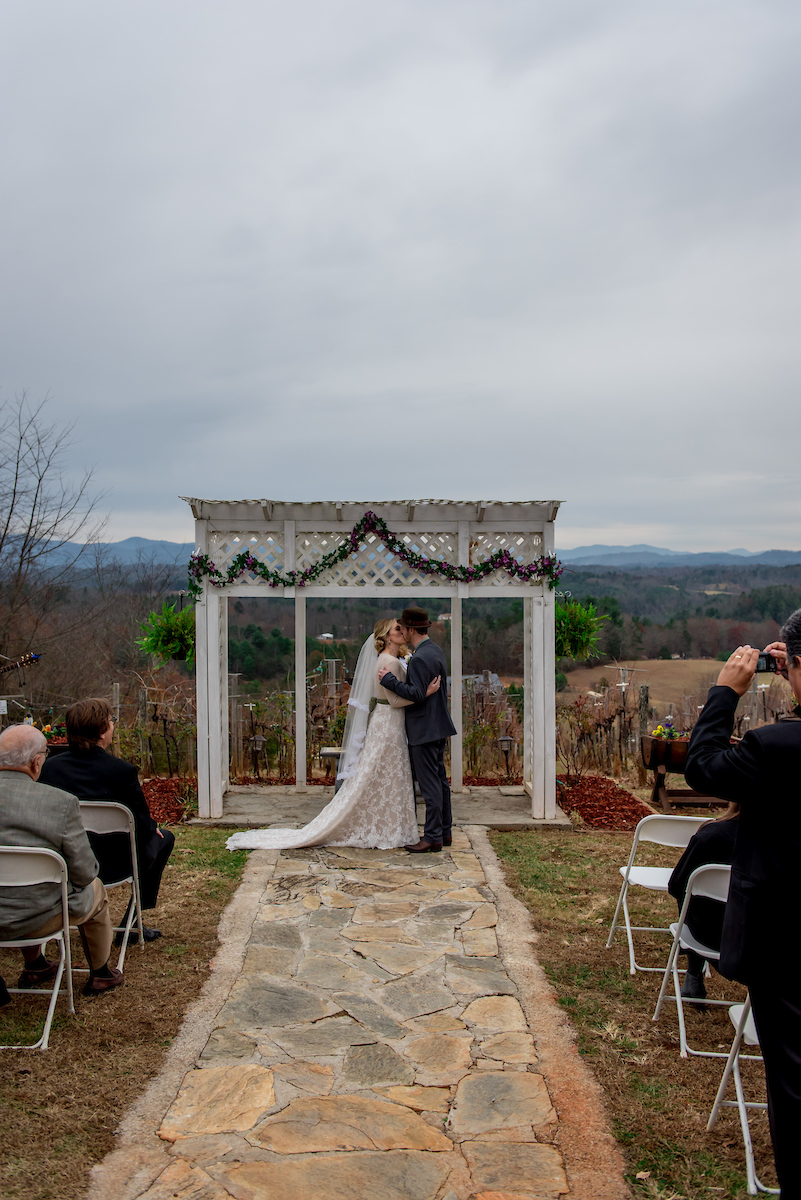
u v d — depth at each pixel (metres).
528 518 8.01
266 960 4.66
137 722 10.09
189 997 4.18
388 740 7.04
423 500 7.81
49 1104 3.22
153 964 4.61
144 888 4.90
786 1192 2.13
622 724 10.30
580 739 10.31
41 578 15.52
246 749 10.07
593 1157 2.94
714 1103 3.12
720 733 2.48
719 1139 3.06
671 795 8.48
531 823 7.76
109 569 19.52
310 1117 3.15
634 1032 3.87
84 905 3.96
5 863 3.68
